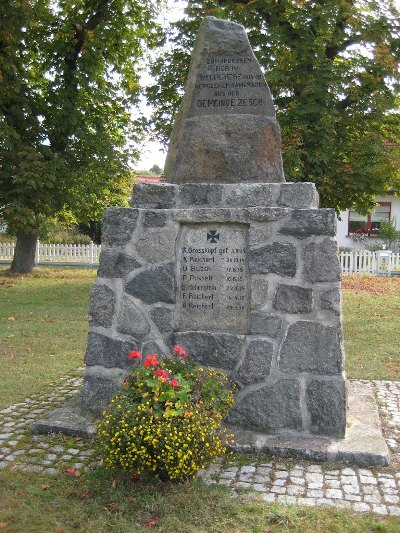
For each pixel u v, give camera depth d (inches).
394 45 542.9
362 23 538.6
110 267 185.9
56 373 256.2
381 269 713.0
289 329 174.1
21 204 557.3
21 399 218.2
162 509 134.5
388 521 132.3
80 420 183.5
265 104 191.9
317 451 163.0
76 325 373.1
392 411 211.9
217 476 153.3
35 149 567.2
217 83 193.8
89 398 186.4
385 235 1058.7
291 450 164.6
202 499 139.2
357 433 175.6
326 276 171.9
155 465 138.4
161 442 136.6
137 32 660.7
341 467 159.5
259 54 521.3
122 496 139.9
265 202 180.2
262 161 191.0
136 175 724.0
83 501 139.6
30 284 591.5
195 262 183.5
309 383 172.7
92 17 615.2
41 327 365.1
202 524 129.7
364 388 232.1
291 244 174.1
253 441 168.7
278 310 174.9
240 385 177.3
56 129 593.9
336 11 510.0
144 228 184.4
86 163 614.2
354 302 480.1
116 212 185.8
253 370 175.6
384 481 151.7
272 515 133.1
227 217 178.9
